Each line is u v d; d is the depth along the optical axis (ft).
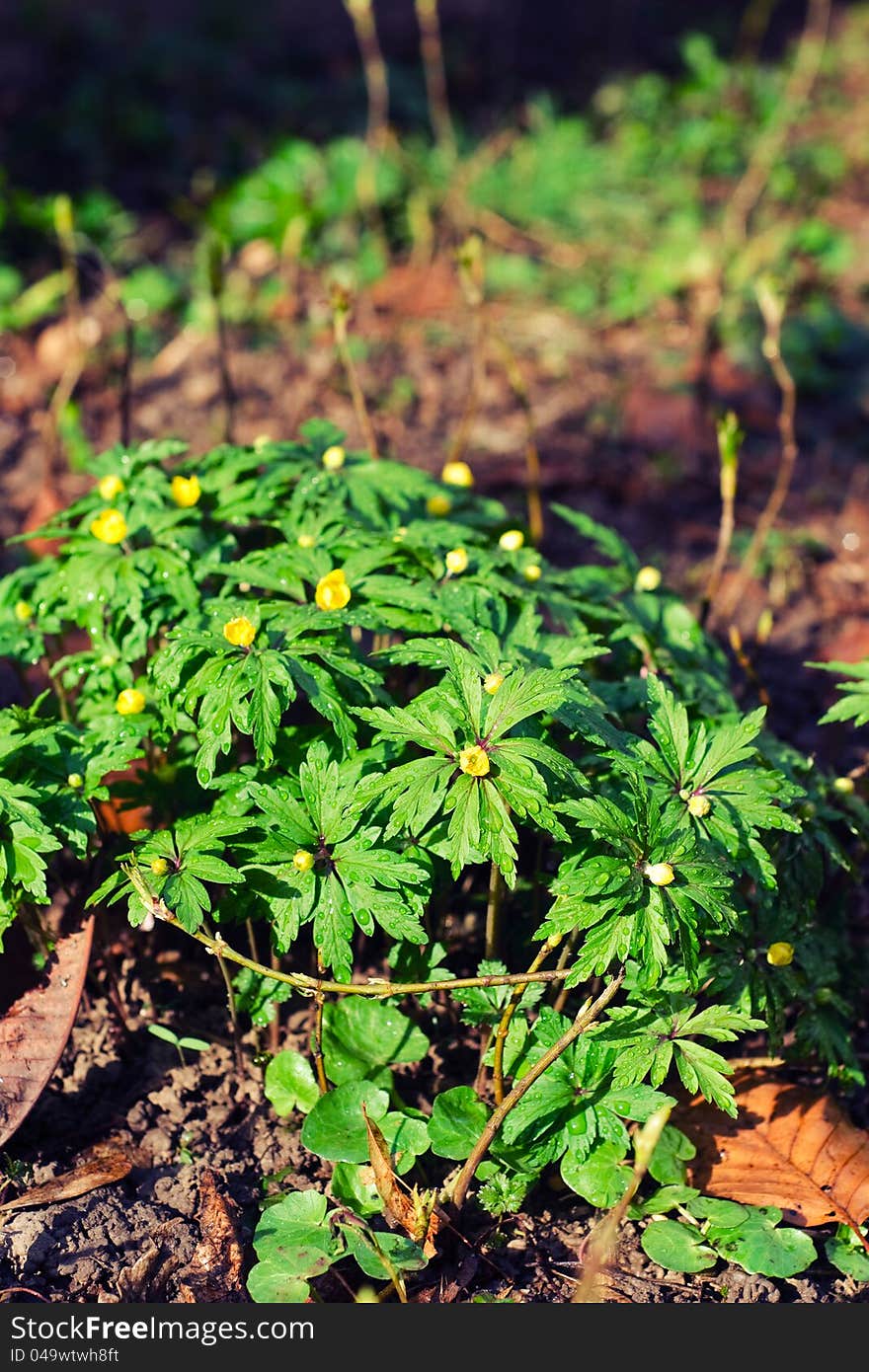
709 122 7.50
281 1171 3.08
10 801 2.94
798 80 7.57
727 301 5.49
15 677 3.72
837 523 4.48
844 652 4.08
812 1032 3.10
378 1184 2.93
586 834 2.94
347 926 2.89
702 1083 2.91
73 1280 2.94
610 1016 2.98
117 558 3.18
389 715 2.89
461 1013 3.18
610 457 4.64
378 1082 3.10
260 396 4.95
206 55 8.20
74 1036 3.23
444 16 9.35
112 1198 3.03
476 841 2.81
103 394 4.93
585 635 3.18
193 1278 2.95
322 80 8.27
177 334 5.41
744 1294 2.96
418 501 3.45
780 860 3.10
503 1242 3.01
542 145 7.15
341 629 3.07
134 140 7.11
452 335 5.42
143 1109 3.15
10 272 5.47
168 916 2.84
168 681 2.99
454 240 5.98
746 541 4.38
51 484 4.30
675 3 10.01
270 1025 3.19
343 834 2.92
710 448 4.75
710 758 2.95
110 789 3.17
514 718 2.86
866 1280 2.97
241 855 2.99
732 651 4.05
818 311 5.60
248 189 6.23
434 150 7.00
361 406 3.67
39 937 3.10
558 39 9.23
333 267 5.80
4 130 7.03
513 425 4.77
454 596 3.13
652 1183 3.04
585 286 5.80
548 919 2.84
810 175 7.10
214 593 3.30
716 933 2.98
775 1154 3.07
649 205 6.66
